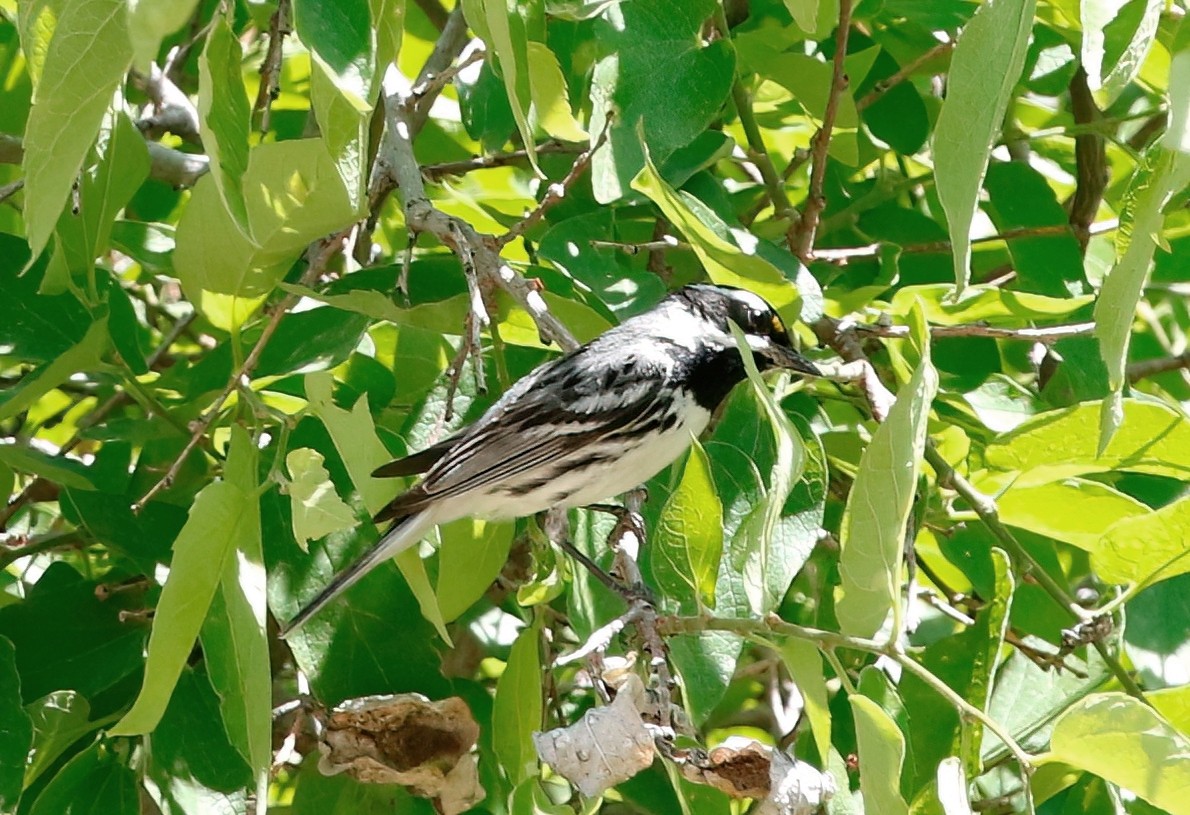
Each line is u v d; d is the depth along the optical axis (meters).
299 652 4.26
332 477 4.50
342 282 5.15
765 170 5.76
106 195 4.57
